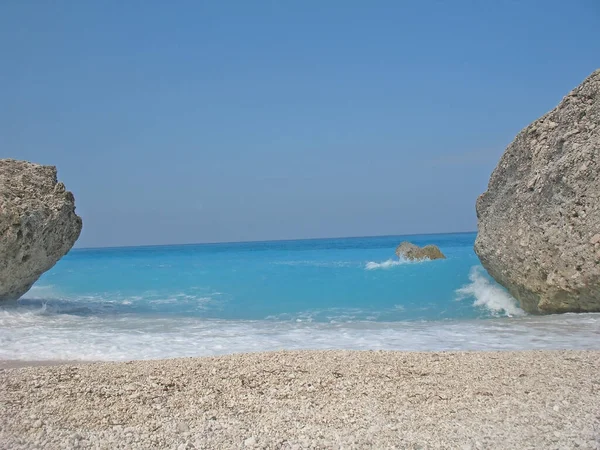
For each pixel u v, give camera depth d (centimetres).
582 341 959
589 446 454
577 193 1195
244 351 984
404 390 647
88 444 493
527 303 1398
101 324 1362
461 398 609
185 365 780
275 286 2084
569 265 1200
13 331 1234
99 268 3112
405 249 3055
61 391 656
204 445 486
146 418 569
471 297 1634
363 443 480
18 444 494
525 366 739
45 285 2377
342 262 3014
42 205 1572
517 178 1437
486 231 1546
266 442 488
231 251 5878
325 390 655
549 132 1346
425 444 472
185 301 1852
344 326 1283
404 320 1390
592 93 1263
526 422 521
